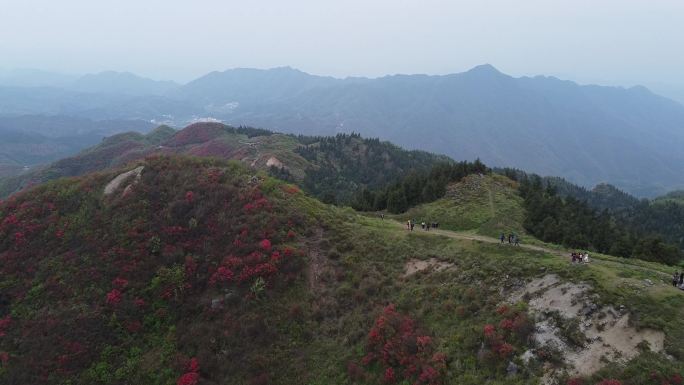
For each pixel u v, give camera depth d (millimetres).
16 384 32438
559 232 49906
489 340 26438
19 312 37781
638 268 32344
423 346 28469
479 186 70750
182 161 55531
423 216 62656
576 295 27250
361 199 87688
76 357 33688
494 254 37062
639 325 23891
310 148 199000
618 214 145000
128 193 49031
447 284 34594
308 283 38719
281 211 46688
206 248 42000
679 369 21250
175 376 32156
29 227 45750
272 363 32000
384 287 36875
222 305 36375
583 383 22125
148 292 38688
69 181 53844
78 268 40906
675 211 142875
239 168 55844
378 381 28000
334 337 33438
